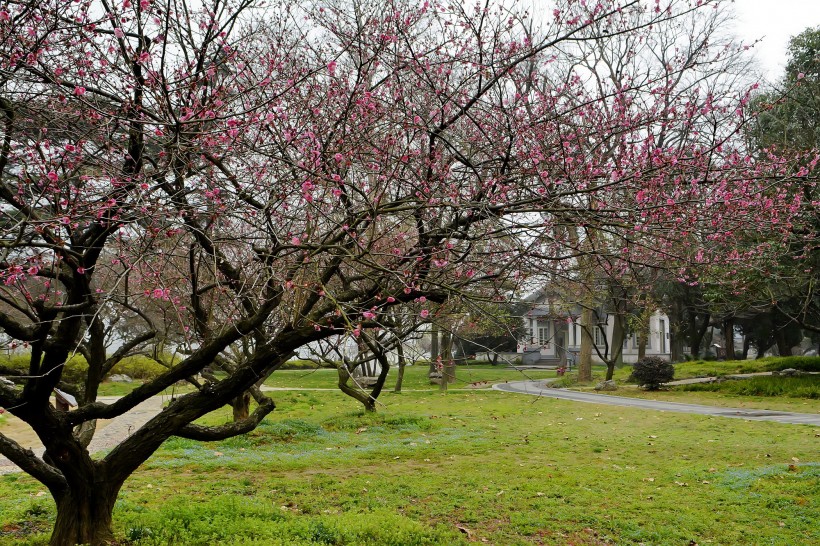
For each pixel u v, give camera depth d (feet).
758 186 19.63
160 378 19.35
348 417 53.31
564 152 16.62
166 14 15.74
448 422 53.31
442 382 86.38
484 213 16.22
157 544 19.56
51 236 14.33
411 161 19.10
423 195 17.74
